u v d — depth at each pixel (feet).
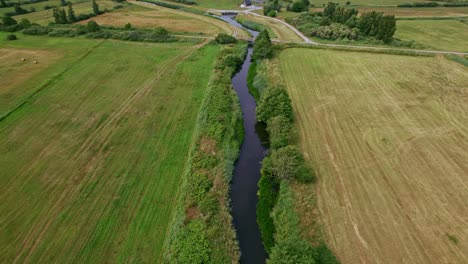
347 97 149.79
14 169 104.17
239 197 98.48
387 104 142.92
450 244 78.07
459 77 168.14
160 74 179.22
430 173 101.30
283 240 75.72
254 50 208.03
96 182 98.94
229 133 125.70
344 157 108.99
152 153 112.98
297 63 192.24
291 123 125.80
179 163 108.37
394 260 74.69
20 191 95.30
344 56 202.08
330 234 80.84
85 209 89.10
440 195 92.79
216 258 75.82
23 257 75.82
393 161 106.83
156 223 85.05
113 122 131.64
